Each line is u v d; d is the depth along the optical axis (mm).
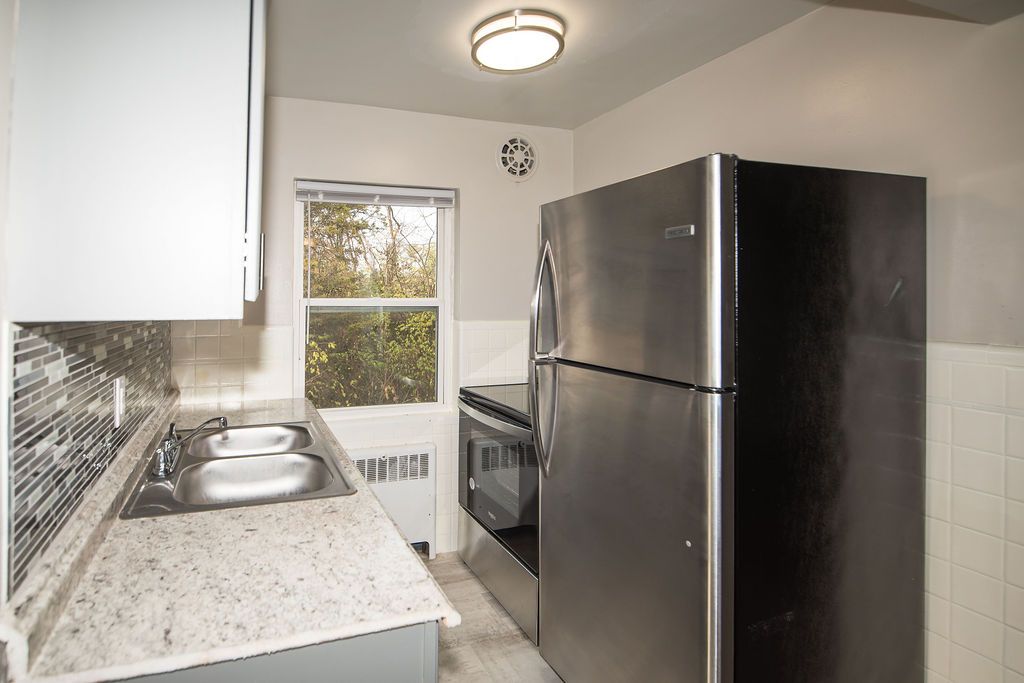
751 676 1540
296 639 927
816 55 2105
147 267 1068
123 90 1057
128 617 965
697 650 1540
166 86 1082
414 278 3393
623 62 2557
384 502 3195
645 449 1712
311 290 3189
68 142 1024
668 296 1615
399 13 2117
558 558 2178
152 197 1070
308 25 2205
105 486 1392
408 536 3256
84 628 930
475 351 3350
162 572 1121
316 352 3215
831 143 2059
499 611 2771
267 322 3010
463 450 3221
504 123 3379
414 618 995
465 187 3303
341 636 951
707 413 1497
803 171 1567
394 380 3373
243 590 1063
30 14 1011
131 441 1790
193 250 1094
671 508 1617
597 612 1951
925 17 1777
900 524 1741
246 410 2729
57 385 1102
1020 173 1574
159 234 1075
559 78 2734
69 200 1021
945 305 1745
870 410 1684
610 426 1859
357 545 1259
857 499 1671
